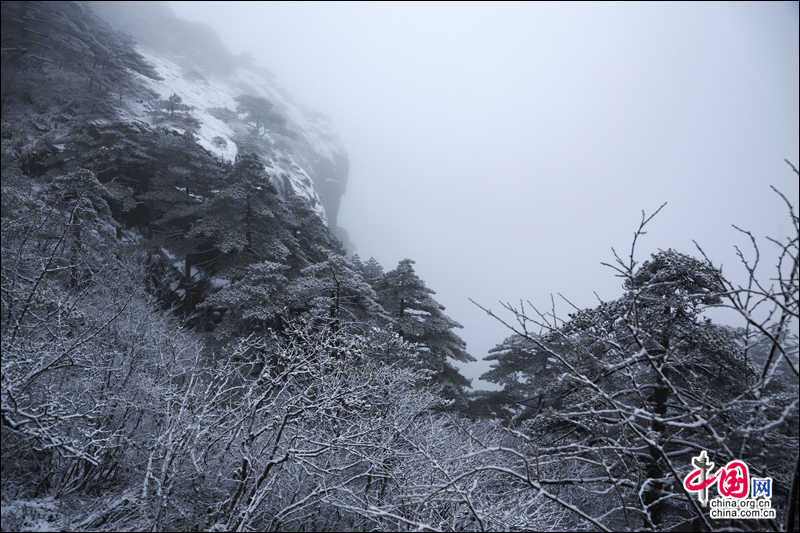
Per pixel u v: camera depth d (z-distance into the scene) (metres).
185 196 26.97
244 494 5.21
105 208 19.55
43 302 6.45
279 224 24.50
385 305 19.28
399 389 8.51
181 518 5.00
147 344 8.34
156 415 6.74
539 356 18.52
